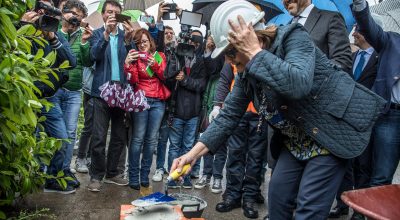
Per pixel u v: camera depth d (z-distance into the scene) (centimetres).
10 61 172
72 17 393
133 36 427
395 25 385
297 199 196
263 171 495
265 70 163
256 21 184
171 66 432
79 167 489
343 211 383
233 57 190
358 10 303
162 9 454
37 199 368
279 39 184
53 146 283
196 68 452
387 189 173
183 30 438
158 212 203
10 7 198
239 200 392
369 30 313
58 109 367
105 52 412
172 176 211
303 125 187
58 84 340
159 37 457
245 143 387
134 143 426
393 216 166
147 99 425
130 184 430
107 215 347
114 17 395
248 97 220
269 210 216
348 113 185
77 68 410
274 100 184
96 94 409
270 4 464
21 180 262
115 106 400
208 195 437
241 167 389
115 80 411
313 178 192
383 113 321
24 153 236
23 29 206
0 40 178
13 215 319
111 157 437
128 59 405
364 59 377
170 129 461
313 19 303
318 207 189
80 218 335
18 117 185
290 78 160
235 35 168
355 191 166
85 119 484
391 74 320
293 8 311
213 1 488
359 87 191
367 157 363
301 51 174
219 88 408
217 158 448
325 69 187
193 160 218
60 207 356
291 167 208
